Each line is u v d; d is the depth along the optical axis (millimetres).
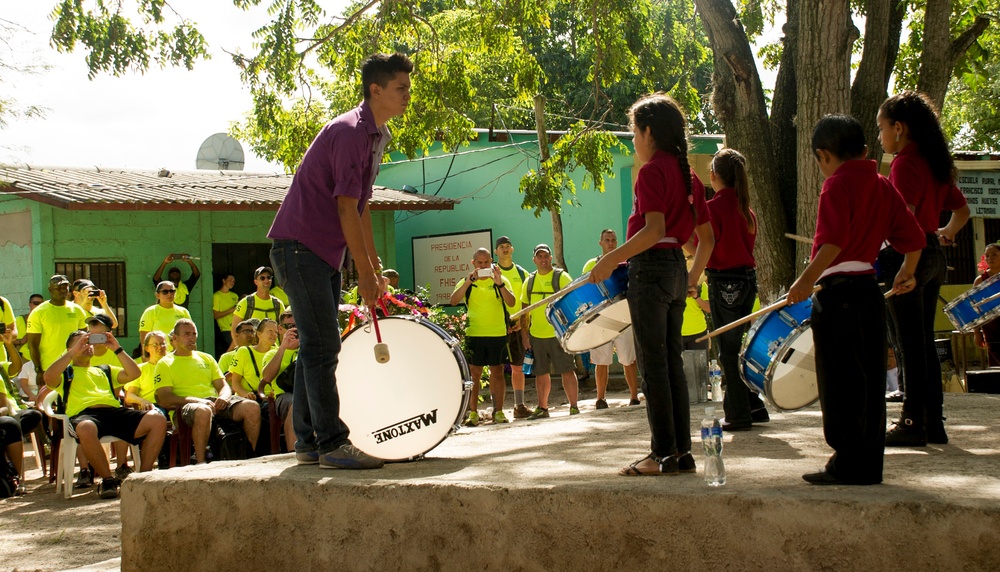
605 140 15977
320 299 4855
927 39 12242
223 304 16922
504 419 11320
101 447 8867
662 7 17656
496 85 25562
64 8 13734
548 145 19438
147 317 12008
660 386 4328
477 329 11125
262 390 9492
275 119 15320
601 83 16516
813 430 6352
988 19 12492
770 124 12641
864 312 3943
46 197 14750
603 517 3945
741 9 13336
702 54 18109
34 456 12219
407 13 15477
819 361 4004
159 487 4910
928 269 5223
